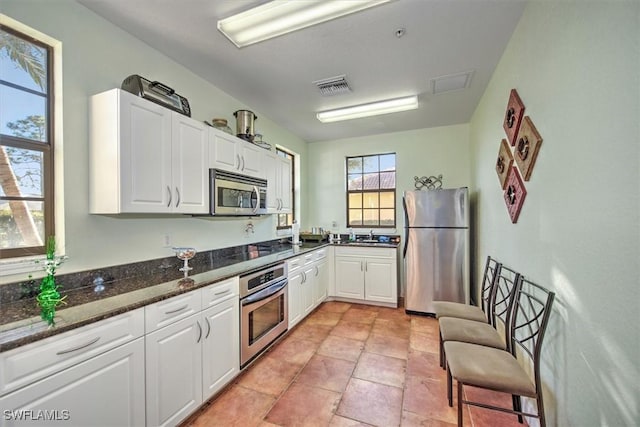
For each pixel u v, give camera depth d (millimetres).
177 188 1973
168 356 1563
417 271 3602
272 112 3436
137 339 1400
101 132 1640
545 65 1469
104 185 1633
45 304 1313
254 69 2420
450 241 3471
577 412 1185
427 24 1853
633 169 858
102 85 1773
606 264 994
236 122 2918
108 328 1272
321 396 1973
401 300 4230
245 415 1784
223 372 1978
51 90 1573
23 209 1476
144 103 1748
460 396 1463
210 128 2293
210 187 2271
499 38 2014
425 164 4203
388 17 1782
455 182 4047
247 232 3232
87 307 1326
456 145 4039
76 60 1646
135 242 1961
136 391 1392
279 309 2727
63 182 1576
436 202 3533
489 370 1458
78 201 1637
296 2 1598
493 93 2537
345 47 2107
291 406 1868
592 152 1072
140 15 1756
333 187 4781
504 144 2154
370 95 2961
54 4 1555
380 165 4551
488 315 2250
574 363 1208
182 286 1714
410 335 2971
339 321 3379
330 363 2408
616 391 946
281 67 2389
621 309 918
